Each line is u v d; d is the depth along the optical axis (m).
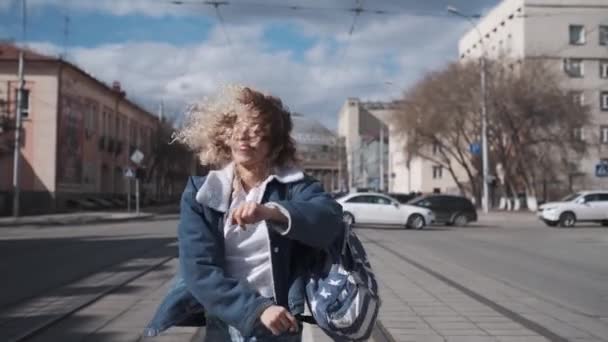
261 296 2.51
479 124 48.03
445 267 13.84
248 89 2.84
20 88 33.56
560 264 14.98
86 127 48.22
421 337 6.93
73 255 15.87
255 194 2.68
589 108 49.12
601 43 64.25
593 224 35.97
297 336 2.64
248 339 2.58
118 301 9.26
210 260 2.57
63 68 42.84
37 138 41.81
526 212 48.38
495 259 15.87
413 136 52.09
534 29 63.62
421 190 80.75
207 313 2.69
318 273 2.63
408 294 9.90
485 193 44.44
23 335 7.01
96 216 36.75
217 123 2.83
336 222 2.56
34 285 10.80
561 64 63.94
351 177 130.50
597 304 9.30
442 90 48.91
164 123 61.72
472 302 9.18
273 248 2.60
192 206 2.64
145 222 33.69
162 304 2.77
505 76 47.53
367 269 2.62
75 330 7.34
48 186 41.78
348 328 2.47
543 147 47.94
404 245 19.81
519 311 8.59
